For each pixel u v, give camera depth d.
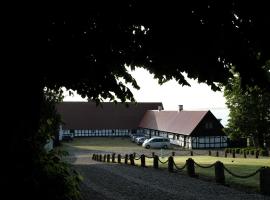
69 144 61.38
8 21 5.89
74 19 7.61
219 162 16.55
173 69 9.03
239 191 14.49
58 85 12.08
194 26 7.15
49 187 5.98
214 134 58.56
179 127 62.06
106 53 9.10
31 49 6.16
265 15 6.63
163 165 27.72
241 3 6.62
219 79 8.64
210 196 13.46
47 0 6.45
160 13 7.08
